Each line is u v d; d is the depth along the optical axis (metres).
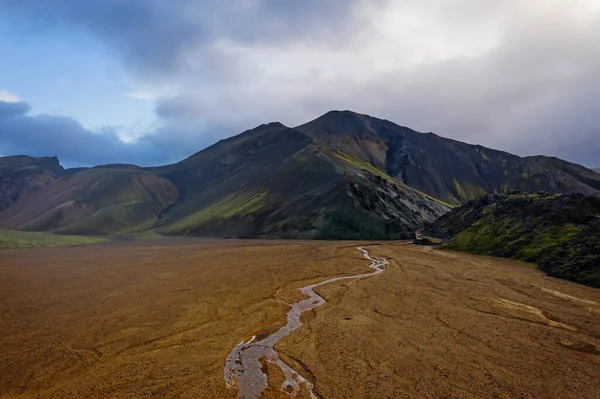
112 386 19.61
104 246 102.81
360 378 20.06
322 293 38.72
